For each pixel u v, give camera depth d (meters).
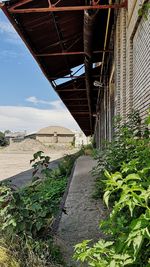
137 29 6.85
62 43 10.77
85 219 5.48
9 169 20.61
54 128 81.00
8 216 3.72
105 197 2.06
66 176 12.12
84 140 69.81
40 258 3.54
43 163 4.53
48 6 8.23
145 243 2.07
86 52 10.91
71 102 23.33
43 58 11.73
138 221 1.93
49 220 4.06
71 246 4.29
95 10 8.12
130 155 4.27
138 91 6.78
